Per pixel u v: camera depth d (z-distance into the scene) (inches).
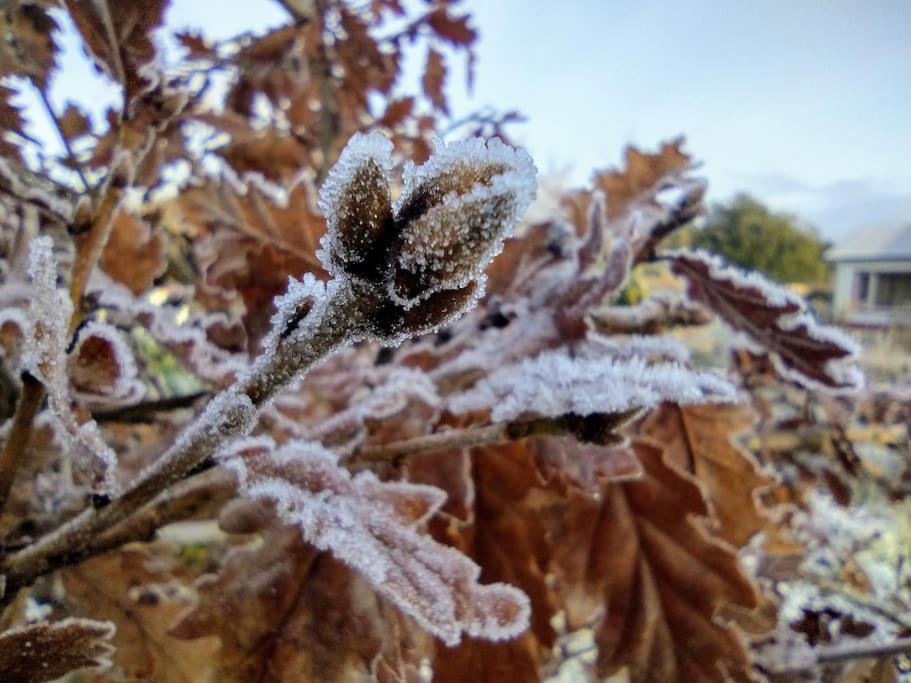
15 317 3.0
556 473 3.6
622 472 3.5
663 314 5.0
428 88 8.9
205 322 4.4
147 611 3.6
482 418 3.6
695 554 3.8
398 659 3.0
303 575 3.0
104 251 3.9
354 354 4.4
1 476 2.4
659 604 3.8
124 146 2.8
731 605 4.2
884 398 12.1
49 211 2.9
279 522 3.1
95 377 2.7
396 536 2.4
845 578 10.0
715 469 4.6
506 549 3.7
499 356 4.2
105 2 2.6
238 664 2.9
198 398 4.2
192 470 2.4
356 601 3.0
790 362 4.7
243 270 3.9
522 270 5.0
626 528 3.9
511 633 2.2
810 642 6.1
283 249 4.1
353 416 3.4
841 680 6.2
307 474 2.5
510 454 3.7
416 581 2.2
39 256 2.2
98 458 2.3
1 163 2.9
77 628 2.5
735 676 3.6
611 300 4.9
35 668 2.5
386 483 2.7
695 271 4.8
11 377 3.3
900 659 7.0
